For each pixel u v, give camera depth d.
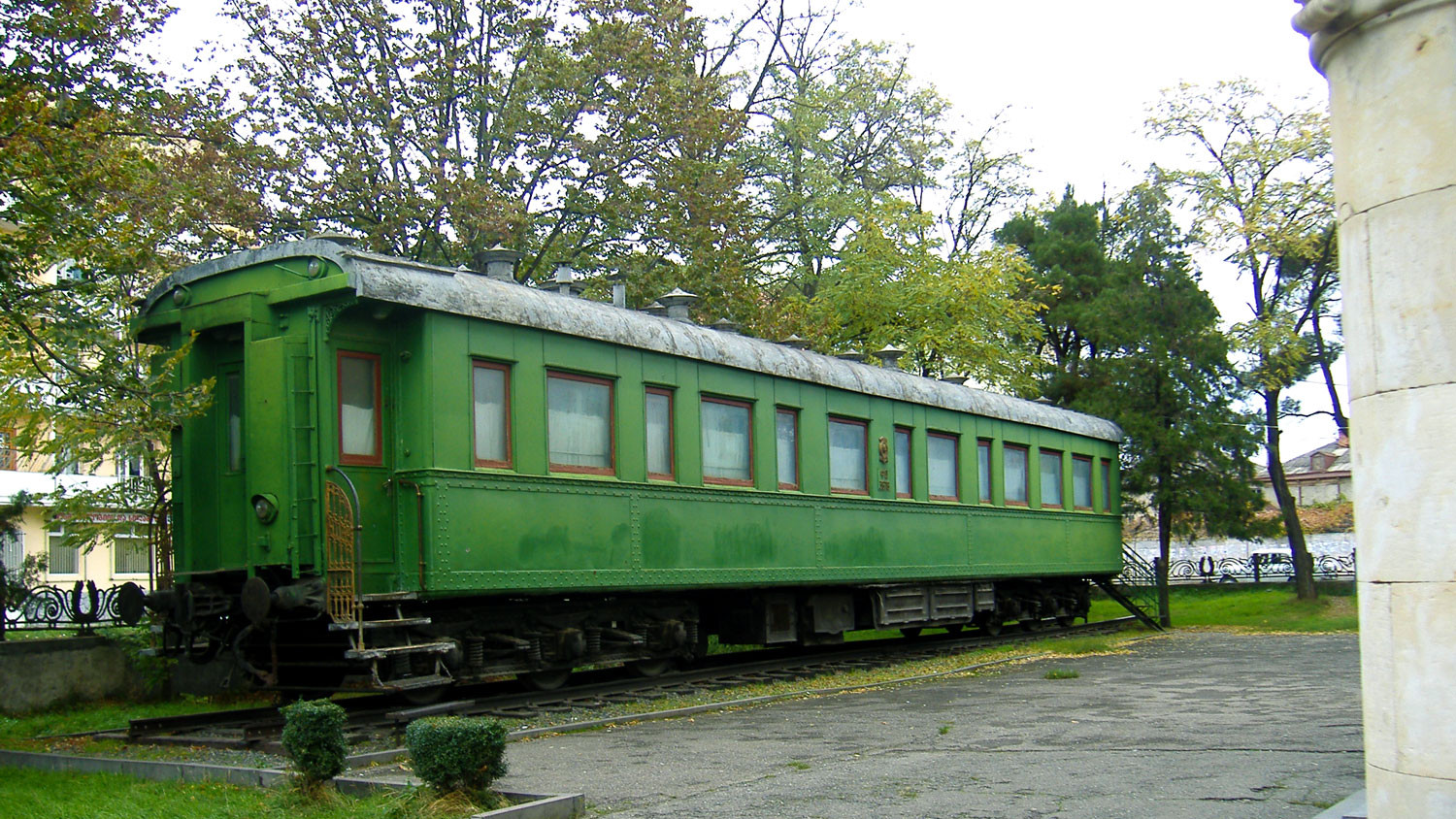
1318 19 4.61
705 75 27.03
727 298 22.03
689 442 14.17
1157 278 27.19
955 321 28.03
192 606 11.27
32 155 10.55
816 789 7.43
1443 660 4.27
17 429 14.81
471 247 20.20
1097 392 27.03
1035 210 37.09
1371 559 4.54
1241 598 27.14
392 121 20.34
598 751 9.20
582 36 21.58
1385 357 4.45
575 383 12.82
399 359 11.41
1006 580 21.36
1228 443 26.06
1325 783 7.19
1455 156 4.27
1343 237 4.68
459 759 6.82
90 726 12.04
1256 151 24.92
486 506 11.59
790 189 30.05
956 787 7.36
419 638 11.44
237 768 8.23
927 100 31.34
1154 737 9.18
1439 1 4.30
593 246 22.48
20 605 15.16
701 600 15.70
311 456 10.81
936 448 19.06
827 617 17.03
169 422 10.56
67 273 11.20
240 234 19.61
